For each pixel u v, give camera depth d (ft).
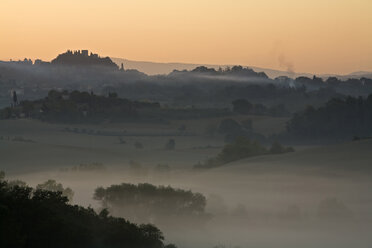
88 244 525.75
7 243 471.62
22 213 520.42
